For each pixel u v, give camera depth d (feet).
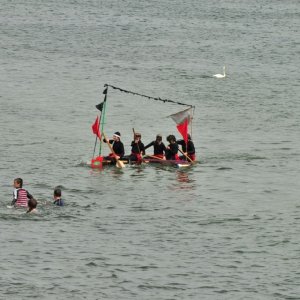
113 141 403.95
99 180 363.56
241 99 575.79
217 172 386.52
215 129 486.38
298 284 253.03
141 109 536.42
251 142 456.04
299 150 438.81
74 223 300.61
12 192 335.06
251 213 322.75
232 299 241.55
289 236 295.69
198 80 635.66
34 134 457.27
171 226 302.66
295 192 355.56
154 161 396.37
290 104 564.30
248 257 274.16
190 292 245.45
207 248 281.33
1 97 550.36
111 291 243.81
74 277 252.21
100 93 578.66
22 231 288.30
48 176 366.63
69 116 507.71
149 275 256.11
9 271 253.85
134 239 287.28
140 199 336.08
